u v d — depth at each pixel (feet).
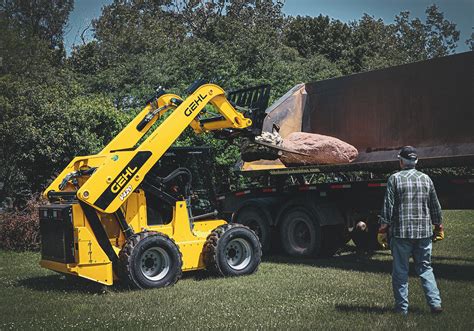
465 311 22.17
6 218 47.65
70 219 28.17
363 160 41.81
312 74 101.14
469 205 32.30
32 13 127.44
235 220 44.55
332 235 39.14
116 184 28.89
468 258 37.22
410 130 39.29
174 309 23.86
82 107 58.90
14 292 28.71
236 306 24.17
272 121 44.06
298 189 40.75
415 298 24.68
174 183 32.22
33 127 56.18
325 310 22.93
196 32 144.36
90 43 112.16
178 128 31.24
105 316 22.93
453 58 36.68
